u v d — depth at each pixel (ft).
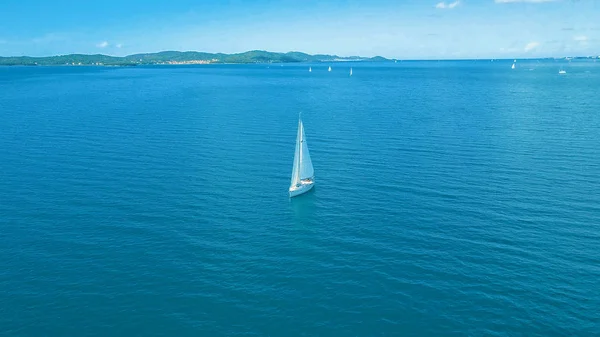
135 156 269.44
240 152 280.10
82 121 383.86
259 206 197.77
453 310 128.57
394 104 491.31
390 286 139.74
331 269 149.28
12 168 245.04
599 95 541.34
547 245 159.74
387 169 244.01
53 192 210.59
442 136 317.22
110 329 122.31
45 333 120.57
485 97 546.67
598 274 142.72
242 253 159.22
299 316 127.44
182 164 254.68
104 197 205.16
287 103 504.43
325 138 317.22
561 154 264.72
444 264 150.30
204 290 138.62
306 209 194.39
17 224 177.78
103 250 160.04
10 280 142.10
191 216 187.11
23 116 409.90
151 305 131.75
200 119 394.32
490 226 174.50
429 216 184.75
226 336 120.26
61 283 141.18
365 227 177.27
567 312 126.62
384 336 119.75
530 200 197.36
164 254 158.10
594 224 173.88
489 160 255.91
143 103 505.25
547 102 485.56
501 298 132.98
